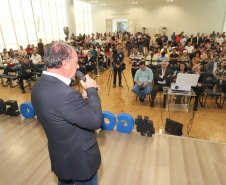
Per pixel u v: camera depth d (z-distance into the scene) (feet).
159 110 12.57
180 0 45.03
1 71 23.26
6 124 8.45
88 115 2.35
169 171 5.74
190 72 13.12
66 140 2.48
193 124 10.71
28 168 5.89
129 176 5.56
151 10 50.14
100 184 5.27
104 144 6.99
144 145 6.93
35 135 7.64
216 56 15.57
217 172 5.70
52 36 38.24
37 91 2.34
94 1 43.96
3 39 25.71
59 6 40.11
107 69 25.27
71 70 2.51
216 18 46.47
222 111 12.42
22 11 29.04
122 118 7.56
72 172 2.73
